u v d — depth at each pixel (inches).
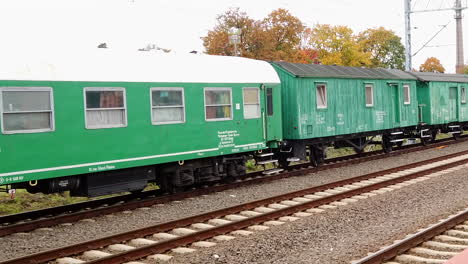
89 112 402.0
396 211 391.2
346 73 708.0
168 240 298.8
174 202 458.3
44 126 375.6
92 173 416.2
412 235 297.4
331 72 679.7
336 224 353.7
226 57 541.0
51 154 377.7
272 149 625.0
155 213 410.0
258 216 364.2
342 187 511.5
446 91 970.7
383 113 773.9
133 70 435.5
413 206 406.6
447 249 289.7
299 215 388.2
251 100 547.5
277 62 630.5
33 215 410.0
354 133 728.3
